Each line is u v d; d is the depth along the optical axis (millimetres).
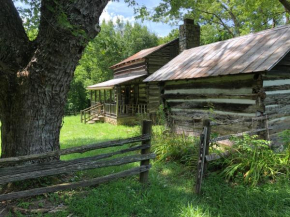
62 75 3502
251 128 5621
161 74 8656
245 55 6203
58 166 3195
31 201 3223
